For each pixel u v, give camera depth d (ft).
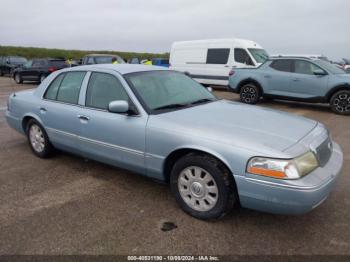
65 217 10.53
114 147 12.01
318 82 29.27
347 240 9.11
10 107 17.38
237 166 9.02
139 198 11.84
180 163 10.27
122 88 12.03
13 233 9.64
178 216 10.50
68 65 60.70
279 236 9.34
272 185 8.52
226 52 44.65
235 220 10.19
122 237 9.37
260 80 33.14
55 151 16.28
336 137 20.26
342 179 13.26
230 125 10.11
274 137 9.35
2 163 15.65
